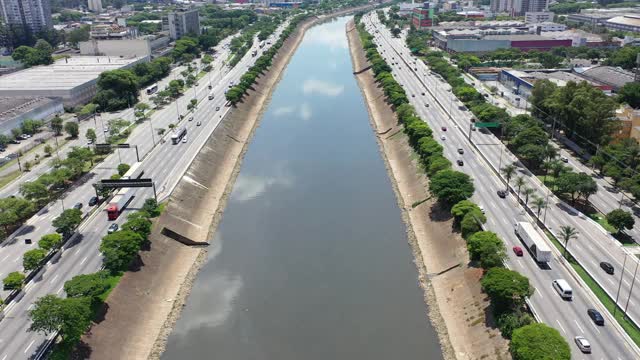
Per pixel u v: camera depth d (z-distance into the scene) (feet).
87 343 470.80
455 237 634.84
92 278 502.38
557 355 391.24
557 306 491.72
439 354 487.61
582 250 589.73
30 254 544.62
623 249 591.78
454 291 556.92
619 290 510.58
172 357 492.95
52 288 537.65
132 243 572.10
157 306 558.15
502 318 469.98
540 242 567.18
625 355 428.97
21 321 490.08
